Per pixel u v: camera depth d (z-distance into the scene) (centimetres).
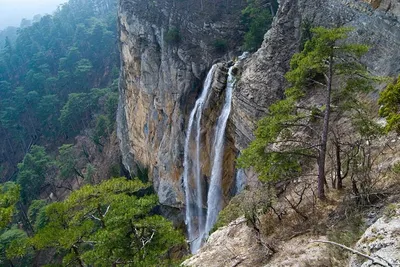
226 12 4122
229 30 3944
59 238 1432
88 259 1329
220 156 3184
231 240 1535
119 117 5881
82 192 1619
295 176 1470
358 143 1353
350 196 1266
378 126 1297
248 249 1398
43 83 10012
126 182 1770
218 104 3316
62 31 12275
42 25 13338
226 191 3161
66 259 1480
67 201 1605
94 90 8431
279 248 1272
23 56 12288
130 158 5516
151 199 1396
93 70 10300
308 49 1370
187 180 3947
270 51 2580
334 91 1343
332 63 1216
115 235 1247
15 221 5900
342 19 2259
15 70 12088
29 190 6619
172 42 4081
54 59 11475
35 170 6644
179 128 4016
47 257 4472
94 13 14725
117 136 6328
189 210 4019
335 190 1405
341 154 1546
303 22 2464
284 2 2677
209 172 3547
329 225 1229
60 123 8612
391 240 764
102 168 6531
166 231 1332
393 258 708
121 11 4866
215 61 3806
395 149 1417
